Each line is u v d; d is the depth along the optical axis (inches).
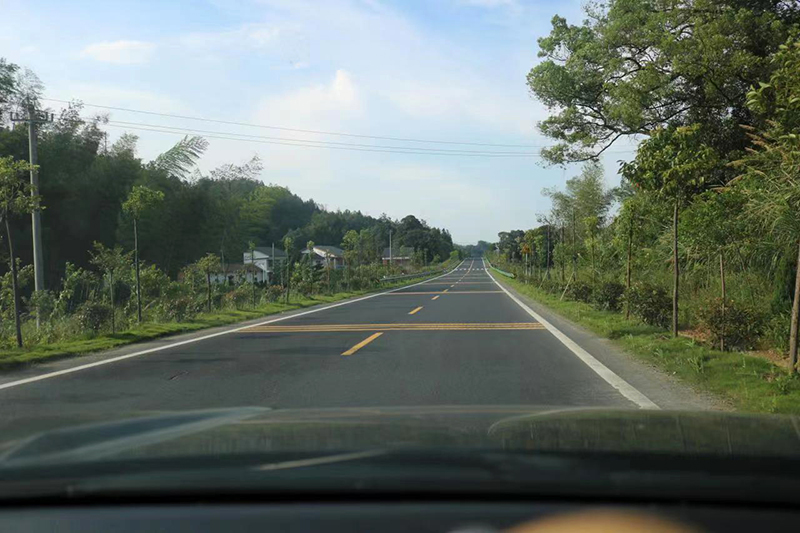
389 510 56.4
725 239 447.5
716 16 825.5
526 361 362.3
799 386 256.2
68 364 377.4
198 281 1036.5
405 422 89.4
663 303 511.8
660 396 262.8
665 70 867.4
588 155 1069.1
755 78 794.8
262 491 58.8
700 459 65.7
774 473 61.4
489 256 6860.2
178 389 287.7
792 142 308.3
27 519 58.3
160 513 57.4
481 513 55.6
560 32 1010.1
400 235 5629.9
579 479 58.2
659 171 424.2
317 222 4869.6
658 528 54.6
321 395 269.3
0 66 1268.5
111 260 611.8
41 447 73.4
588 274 976.3
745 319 378.3
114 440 77.0
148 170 1473.9
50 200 1275.8
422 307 852.0
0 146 1216.8
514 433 79.5
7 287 593.0
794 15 808.9
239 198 1790.1
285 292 1153.4
